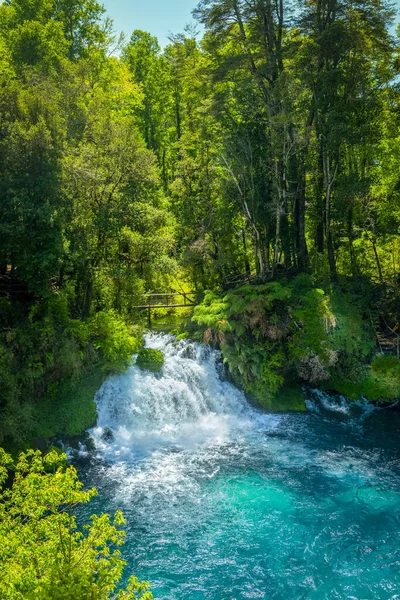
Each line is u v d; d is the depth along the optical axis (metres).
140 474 16.50
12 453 16.03
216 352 22.97
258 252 25.81
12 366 17.12
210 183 27.36
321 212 28.09
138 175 21.38
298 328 22.89
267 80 26.84
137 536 13.41
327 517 14.20
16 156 17.12
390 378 22.55
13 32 26.97
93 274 21.48
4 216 17.41
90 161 20.39
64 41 29.56
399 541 13.16
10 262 20.67
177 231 27.91
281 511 14.48
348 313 24.23
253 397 21.98
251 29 27.33
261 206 26.45
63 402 18.56
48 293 19.19
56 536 7.01
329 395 22.80
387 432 19.70
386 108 27.41
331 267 27.45
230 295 23.02
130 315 23.95
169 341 23.75
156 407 20.16
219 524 13.92
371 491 15.47
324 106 25.58
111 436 18.59
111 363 19.83
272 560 12.52
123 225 21.33
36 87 20.00
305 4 27.77
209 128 28.30
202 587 11.63
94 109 23.44
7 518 7.11
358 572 12.06
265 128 26.78
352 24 25.56
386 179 28.12
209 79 27.05
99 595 6.32
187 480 16.16
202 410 21.17
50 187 17.34
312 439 19.16
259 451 18.19
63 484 6.93
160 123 42.41
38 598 5.86
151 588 11.58
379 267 28.12
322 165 27.67
